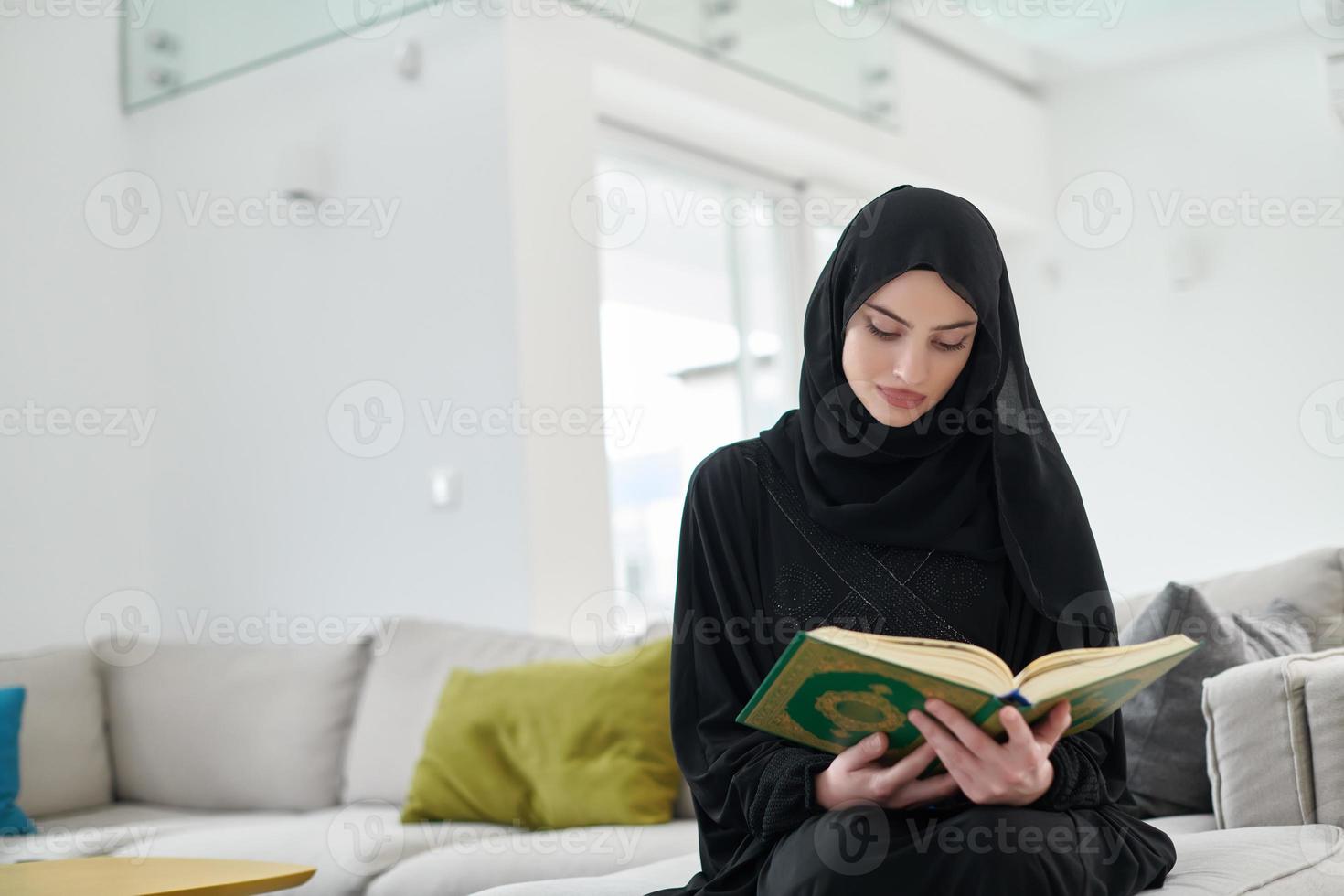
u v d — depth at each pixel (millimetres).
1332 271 4086
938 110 4316
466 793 2352
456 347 3105
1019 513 1381
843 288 1420
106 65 3764
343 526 3305
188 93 3693
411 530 3170
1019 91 4719
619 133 3660
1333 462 4070
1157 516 4398
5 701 2740
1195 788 2004
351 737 2768
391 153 3254
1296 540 4125
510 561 2986
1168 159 4434
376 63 3295
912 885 1110
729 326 3957
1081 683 1101
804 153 3953
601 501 3143
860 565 1400
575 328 3135
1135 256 4492
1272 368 4188
